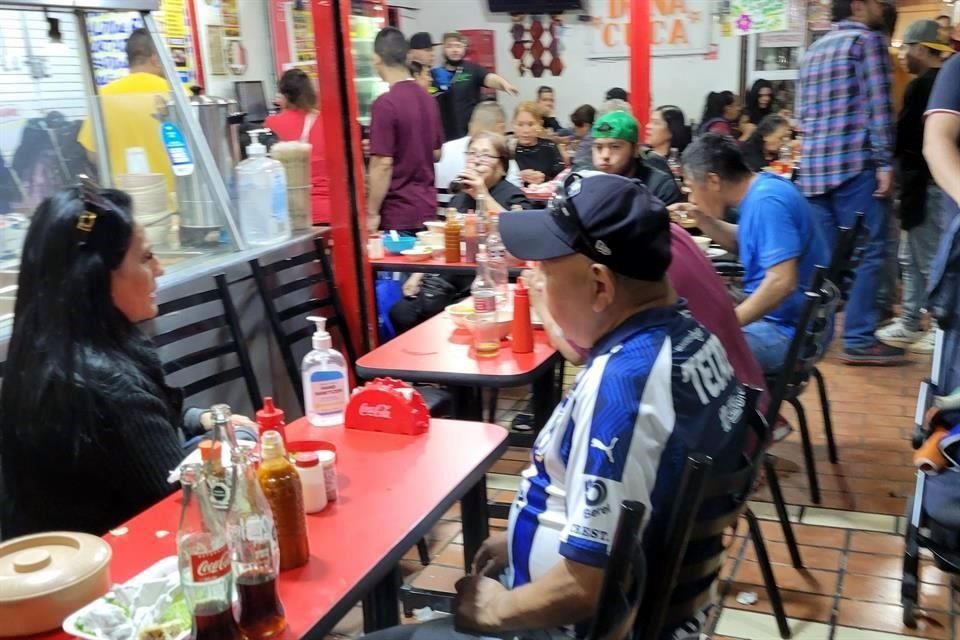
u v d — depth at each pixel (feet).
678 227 7.48
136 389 5.53
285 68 23.61
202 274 9.53
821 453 11.73
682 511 3.91
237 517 4.05
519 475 11.42
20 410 5.45
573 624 4.36
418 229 14.82
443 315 9.96
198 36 20.48
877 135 14.03
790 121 23.77
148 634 3.91
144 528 5.12
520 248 4.63
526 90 30.14
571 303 4.61
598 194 4.48
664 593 4.04
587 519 4.11
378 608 5.73
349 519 5.09
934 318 8.03
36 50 8.84
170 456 5.63
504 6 29.40
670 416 4.18
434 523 5.20
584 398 4.31
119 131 9.14
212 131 10.61
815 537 9.62
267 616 4.02
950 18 20.26
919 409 8.11
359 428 6.50
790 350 6.90
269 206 10.84
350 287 11.54
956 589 8.54
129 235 5.77
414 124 14.48
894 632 7.96
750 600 8.51
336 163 11.14
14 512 5.66
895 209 16.94
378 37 14.75
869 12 13.98
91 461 5.37
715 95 25.12
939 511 7.28
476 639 4.78
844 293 9.96
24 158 8.13
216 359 9.71
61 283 5.49
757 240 9.52
